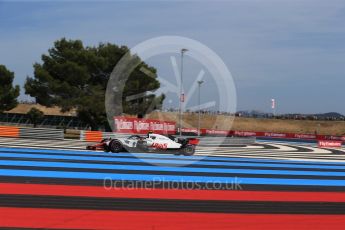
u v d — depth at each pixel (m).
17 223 5.88
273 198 8.50
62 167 11.87
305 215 7.01
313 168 14.98
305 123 74.19
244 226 6.17
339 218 6.87
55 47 35.06
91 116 35.19
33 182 9.15
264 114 76.31
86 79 33.59
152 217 6.48
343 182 11.51
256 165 15.01
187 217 6.57
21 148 17.45
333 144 36.44
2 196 7.53
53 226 5.80
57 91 33.53
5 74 39.00
